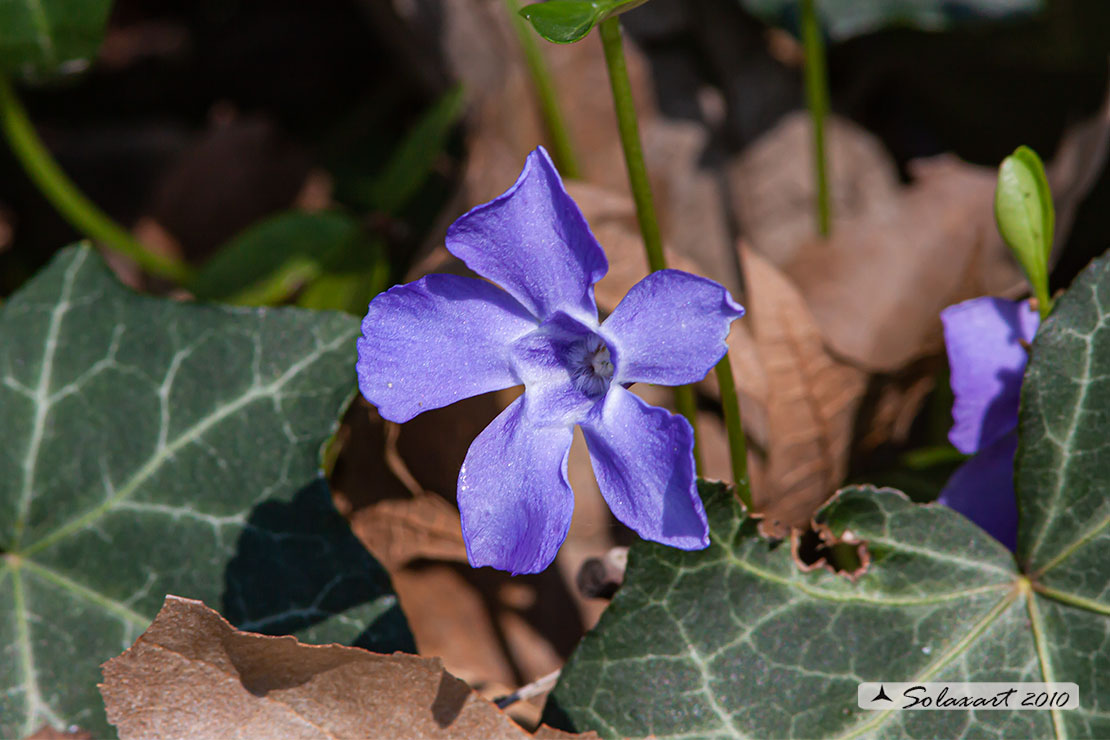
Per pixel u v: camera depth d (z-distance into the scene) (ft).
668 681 0.98
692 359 0.91
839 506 0.98
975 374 1.01
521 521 0.93
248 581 1.02
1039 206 0.99
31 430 1.04
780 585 0.98
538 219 0.93
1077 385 0.97
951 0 1.18
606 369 0.95
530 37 1.16
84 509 1.03
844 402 1.11
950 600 0.98
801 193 1.20
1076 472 0.97
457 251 0.93
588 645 0.98
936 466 1.12
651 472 0.92
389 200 1.19
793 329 1.10
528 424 0.94
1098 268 0.97
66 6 1.14
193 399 1.04
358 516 1.10
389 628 1.01
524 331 0.94
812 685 0.97
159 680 0.97
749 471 1.12
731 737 0.97
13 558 1.03
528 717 1.03
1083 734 0.97
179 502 1.03
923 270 1.15
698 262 1.21
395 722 0.97
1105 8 1.18
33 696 1.02
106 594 1.03
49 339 1.05
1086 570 0.97
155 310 1.05
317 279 1.17
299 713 0.97
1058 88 1.21
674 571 0.98
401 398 0.93
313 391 1.03
